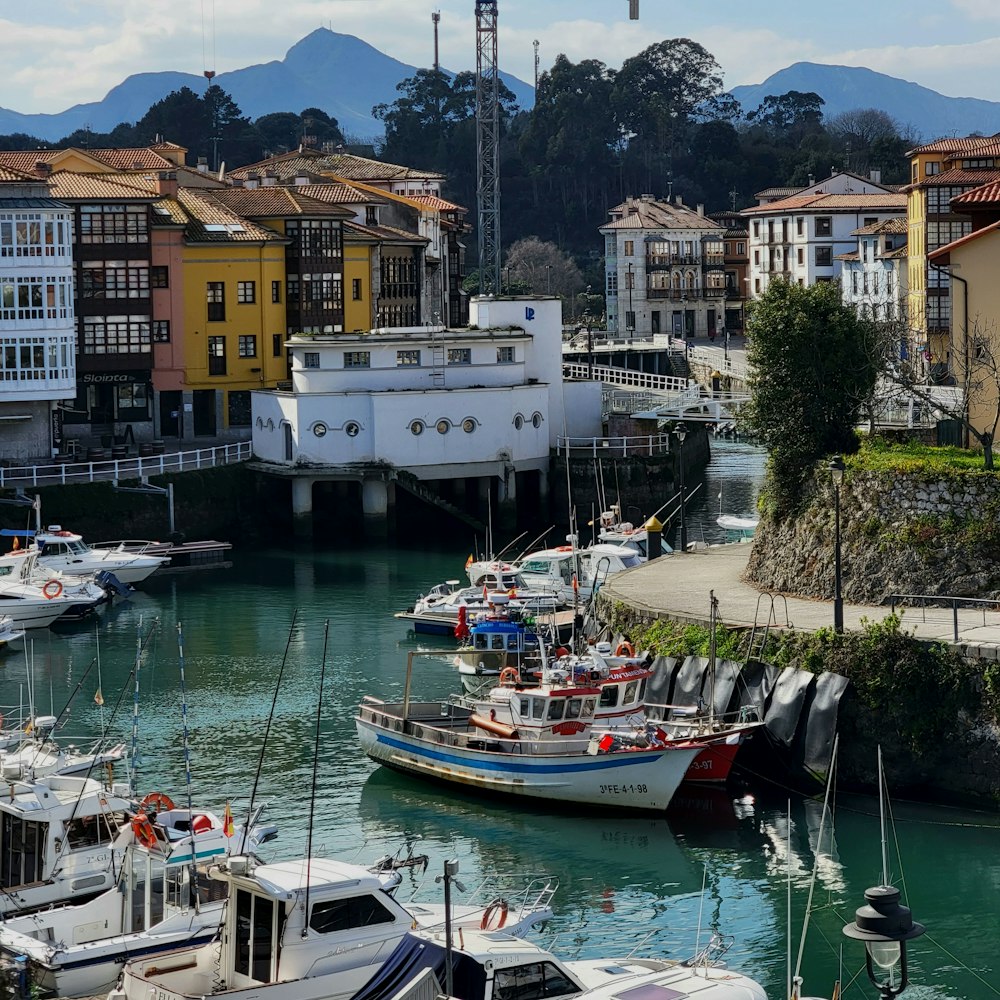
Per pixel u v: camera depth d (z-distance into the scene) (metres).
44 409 110.81
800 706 54.31
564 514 115.06
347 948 34.34
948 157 149.50
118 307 121.12
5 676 72.25
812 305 70.00
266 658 74.81
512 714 55.53
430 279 162.75
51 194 118.31
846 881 46.91
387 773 57.62
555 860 48.94
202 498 108.62
